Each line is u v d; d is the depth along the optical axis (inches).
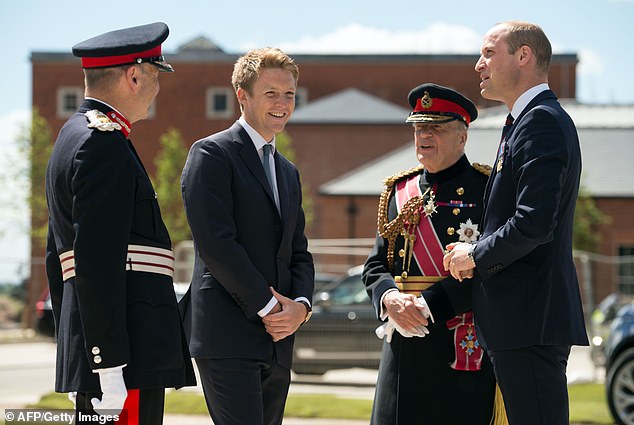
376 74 3705.7
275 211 464.4
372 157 3321.9
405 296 463.5
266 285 446.9
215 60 3695.9
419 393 473.7
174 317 424.5
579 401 994.1
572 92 3609.7
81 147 400.2
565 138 410.0
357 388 1187.9
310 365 1201.4
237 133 466.6
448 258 425.1
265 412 471.5
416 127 490.0
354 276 1240.2
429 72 3681.1
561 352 416.5
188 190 453.4
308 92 3727.9
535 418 410.3
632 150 2792.8
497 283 417.7
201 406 925.8
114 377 396.8
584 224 2513.5
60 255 416.8
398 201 498.0
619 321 867.4
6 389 1150.3
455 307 459.8
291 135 3348.9
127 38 426.9
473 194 483.5
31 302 1792.6
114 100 425.7
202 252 445.1
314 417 901.8
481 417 468.8
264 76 461.7
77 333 406.6
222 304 450.0
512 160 416.2
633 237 2605.8
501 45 430.0
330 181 3329.2
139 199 416.2
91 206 394.6
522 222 397.7
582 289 1587.1
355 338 1195.9
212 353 446.3
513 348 412.8
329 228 2780.5
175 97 3708.2
